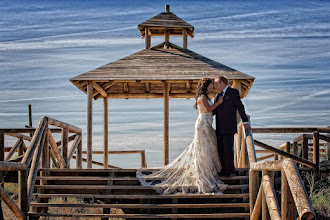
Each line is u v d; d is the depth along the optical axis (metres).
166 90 11.01
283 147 12.30
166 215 7.42
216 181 7.58
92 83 10.74
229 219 8.14
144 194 7.78
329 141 9.93
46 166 8.62
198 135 7.61
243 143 8.91
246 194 7.48
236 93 7.59
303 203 3.95
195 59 11.55
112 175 7.96
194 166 7.66
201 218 8.12
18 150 11.92
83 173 8.05
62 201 10.32
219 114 7.61
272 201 5.35
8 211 9.83
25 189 7.23
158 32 12.97
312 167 9.89
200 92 7.71
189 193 7.50
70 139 11.88
